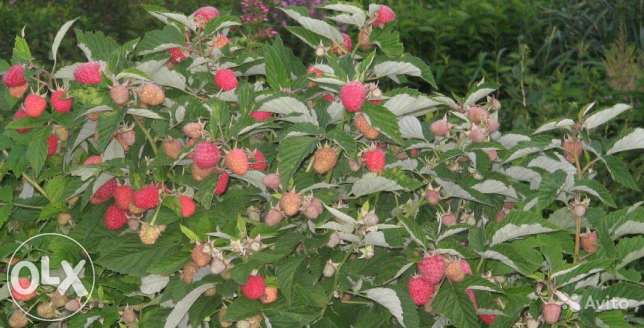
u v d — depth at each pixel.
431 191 1.04
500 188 1.02
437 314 1.01
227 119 0.96
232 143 1.02
